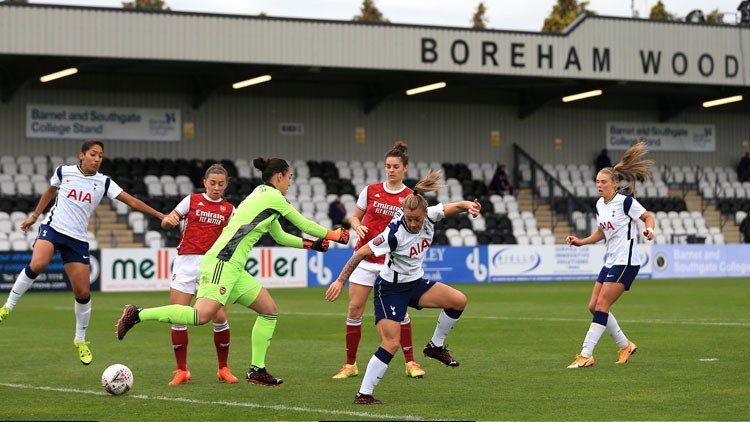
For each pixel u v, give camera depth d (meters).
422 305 12.31
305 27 38.91
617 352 16.00
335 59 39.34
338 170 46.94
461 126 50.72
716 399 11.41
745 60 45.53
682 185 53.25
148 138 44.81
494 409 10.86
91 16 36.12
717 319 22.14
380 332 11.52
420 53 40.50
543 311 25.02
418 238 11.65
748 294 31.22
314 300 30.11
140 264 35.38
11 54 35.28
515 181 50.84
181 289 13.21
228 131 46.28
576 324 21.25
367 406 11.08
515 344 17.47
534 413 10.60
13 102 42.44
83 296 13.94
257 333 12.52
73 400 11.59
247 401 11.48
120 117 44.28
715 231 49.69
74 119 43.50
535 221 46.44
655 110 54.47
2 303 29.41
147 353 16.44
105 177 13.97
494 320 22.33
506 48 41.75
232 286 12.10
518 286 37.22
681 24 44.47
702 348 16.47
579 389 12.23
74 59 38.47
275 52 38.53
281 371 14.19
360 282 13.58
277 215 12.40
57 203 13.85
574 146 52.94
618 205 14.52
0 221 38.12
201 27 37.53
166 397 11.79
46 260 13.66
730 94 50.53
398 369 14.25
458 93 50.50
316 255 38.06
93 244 38.31
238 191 43.75
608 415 10.45
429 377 13.41
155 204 41.19
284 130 47.28
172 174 43.47
